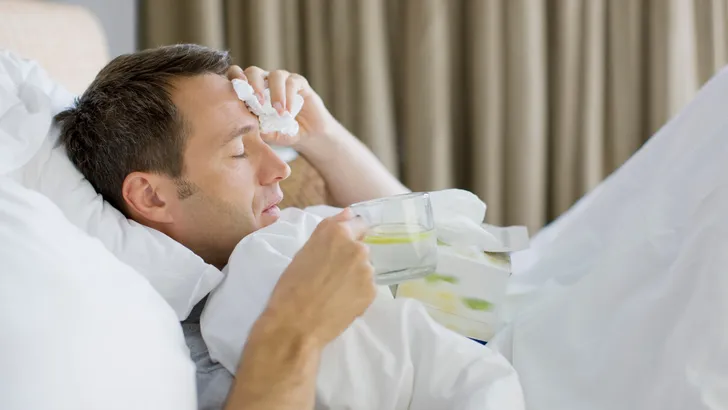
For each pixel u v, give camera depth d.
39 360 0.59
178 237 1.05
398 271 0.89
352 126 2.20
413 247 0.89
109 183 1.03
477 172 2.24
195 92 1.02
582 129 2.23
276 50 2.12
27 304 0.62
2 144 0.91
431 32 2.15
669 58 2.18
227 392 0.86
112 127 1.01
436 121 2.19
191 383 0.74
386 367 0.86
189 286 0.95
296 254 0.86
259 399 0.77
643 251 0.98
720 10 2.20
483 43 2.16
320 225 0.87
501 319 1.12
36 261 0.66
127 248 0.94
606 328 0.96
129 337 0.68
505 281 1.06
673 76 2.19
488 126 2.20
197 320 1.03
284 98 1.17
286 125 1.10
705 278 0.86
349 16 2.14
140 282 0.77
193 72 1.04
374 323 0.89
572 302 1.01
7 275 0.63
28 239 0.68
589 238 1.20
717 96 1.06
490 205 2.24
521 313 1.10
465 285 1.06
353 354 0.86
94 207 0.96
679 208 1.00
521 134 2.20
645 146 1.21
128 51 2.06
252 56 2.12
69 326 0.63
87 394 0.60
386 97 2.19
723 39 2.22
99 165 1.02
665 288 0.90
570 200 2.28
